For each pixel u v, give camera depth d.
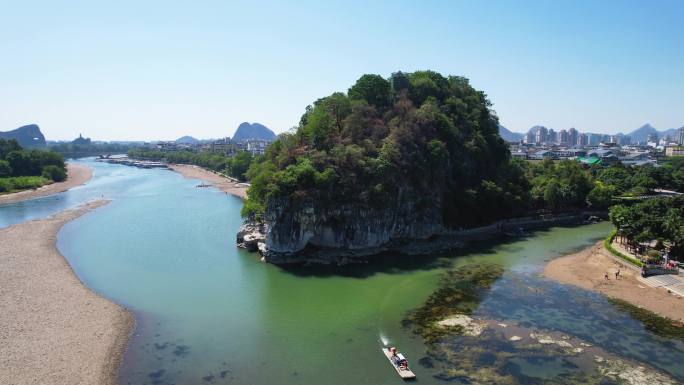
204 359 54.00
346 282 82.06
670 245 89.81
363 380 49.09
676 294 73.94
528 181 150.88
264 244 99.69
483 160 141.38
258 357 54.47
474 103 154.25
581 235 122.94
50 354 54.25
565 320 64.75
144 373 50.69
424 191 116.44
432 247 107.31
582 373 50.47
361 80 136.50
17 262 92.00
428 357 54.06
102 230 125.19
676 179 181.50
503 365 52.09
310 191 96.69
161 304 71.25
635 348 56.25
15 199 184.12
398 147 112.62
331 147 108.06
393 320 65.12
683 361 53.09
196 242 111.69
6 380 48.28
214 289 78.25
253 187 106.50
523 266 92.31
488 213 128.00
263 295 75.38
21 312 66.38
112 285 79.81
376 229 105.06
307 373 50.69
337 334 60.69
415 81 146.62
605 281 81.69
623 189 174.12
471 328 62.19
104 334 60.00
